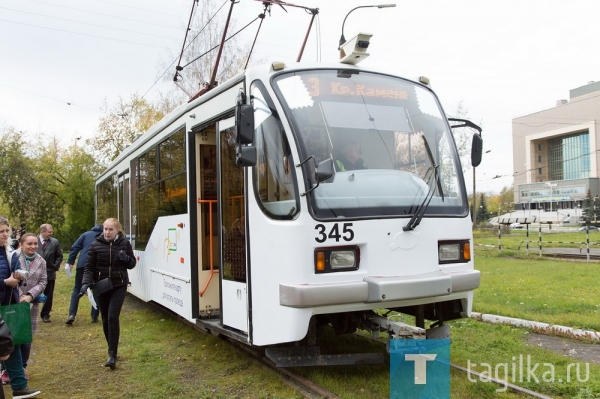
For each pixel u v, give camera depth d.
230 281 5.75
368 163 5.20
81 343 7.75
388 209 5.04
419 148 5.56
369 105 5.49
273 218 4.95
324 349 6.27
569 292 10.21
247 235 5.25
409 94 5.81
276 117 5.10
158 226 8.42
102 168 38.00
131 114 38.03
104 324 6.56
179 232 7.24
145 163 9.46
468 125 6.07
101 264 6.43
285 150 4.97
